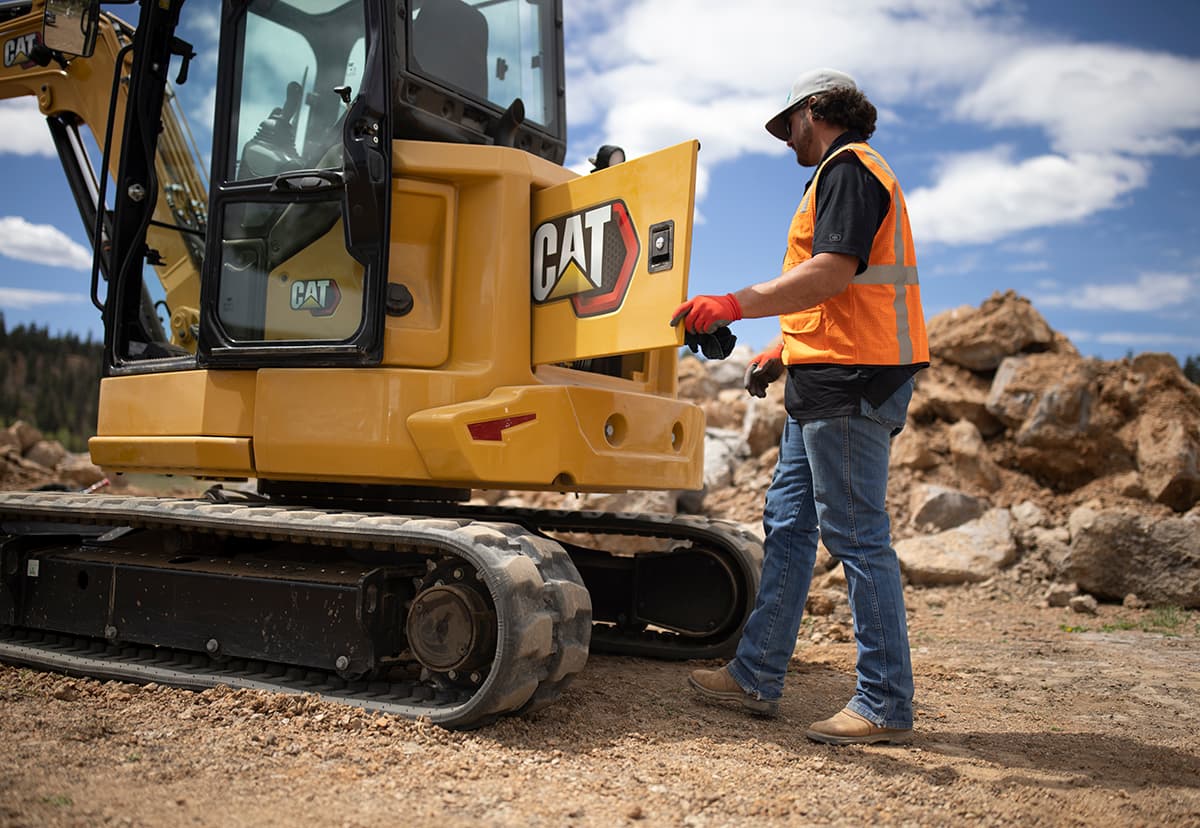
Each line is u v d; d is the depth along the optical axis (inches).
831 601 253.4
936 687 181.2
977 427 374.0
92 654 164.9
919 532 339.0
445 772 115.3
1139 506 328.2
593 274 143.7
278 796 105.7
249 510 153.6
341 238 150.9
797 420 138.3
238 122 159.2
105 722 130.7
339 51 153.9
